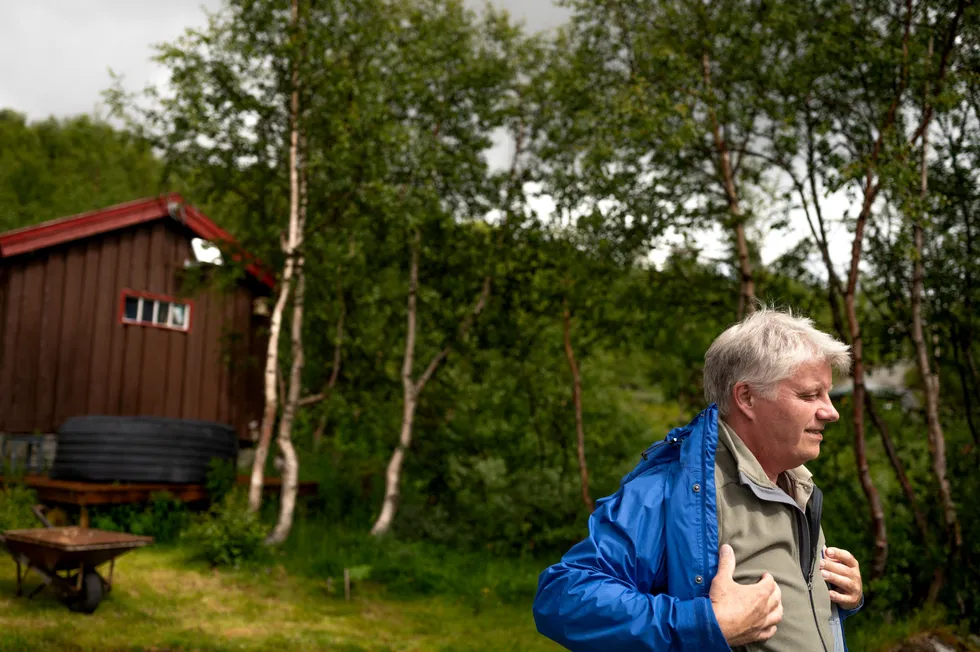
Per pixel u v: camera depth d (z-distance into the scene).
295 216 11.91
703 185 9.98
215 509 10.91
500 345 13.31
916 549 8.11
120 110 11.23
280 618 8.16
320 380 14.43
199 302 16.22
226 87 11.47
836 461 9.02
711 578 1.78
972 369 8.70
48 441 14.12
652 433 13.65
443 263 13.10
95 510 11.20
